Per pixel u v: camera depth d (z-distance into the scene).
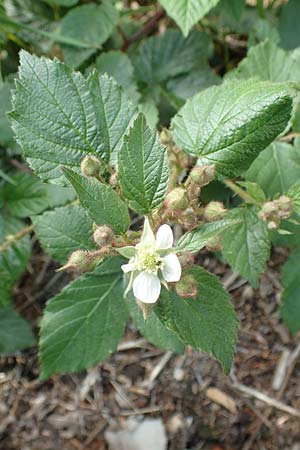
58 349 0.30
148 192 0.22
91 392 0.44
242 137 0.25
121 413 0.43
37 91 0.25
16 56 0.42
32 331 0.43
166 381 0.43
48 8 0.41
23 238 0.38
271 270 0.44
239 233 0.29
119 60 0.38
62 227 0.29
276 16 0.43
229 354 0.24
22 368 0.44
